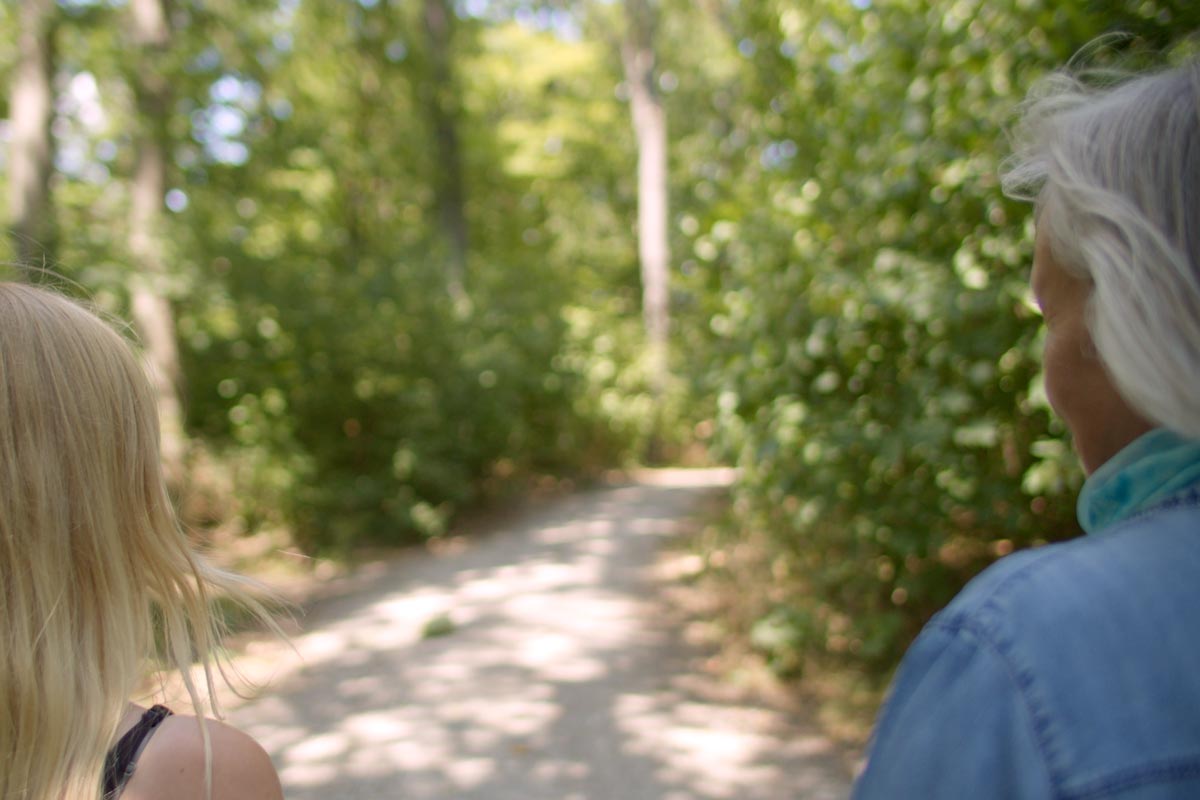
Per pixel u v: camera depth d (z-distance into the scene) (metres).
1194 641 0.60
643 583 7.50
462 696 4.88
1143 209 0.69
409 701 4.81
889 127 4.41
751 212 5.09
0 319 0.96
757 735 4.29
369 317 10.32
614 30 19.34
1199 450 0.68
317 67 14.66
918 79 4.18
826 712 4.46
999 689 0.62
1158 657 0.60
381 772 3.95
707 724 4.44
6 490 0.91
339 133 14.66
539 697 4.86
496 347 12.00
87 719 0.90
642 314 20.78
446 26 16.33
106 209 9.33
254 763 0.94
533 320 14.25
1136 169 0.70
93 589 0.94
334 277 10.72
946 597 4.43
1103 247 0.70
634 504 12.14
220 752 0.92
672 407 15.73
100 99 9.23
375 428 10.19
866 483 4.39
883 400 4.27
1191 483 0.69
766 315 4.72
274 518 9.32
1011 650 0.62
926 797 0.62
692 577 7.28
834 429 4.25
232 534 9.27
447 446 10.41
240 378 9.78
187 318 9.50
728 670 5.16
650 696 4.83
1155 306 0.66
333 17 14.73
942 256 4.10
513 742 4.26
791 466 4.80
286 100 13.30
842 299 4.20
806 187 4.91
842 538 4.89
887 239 4.41
